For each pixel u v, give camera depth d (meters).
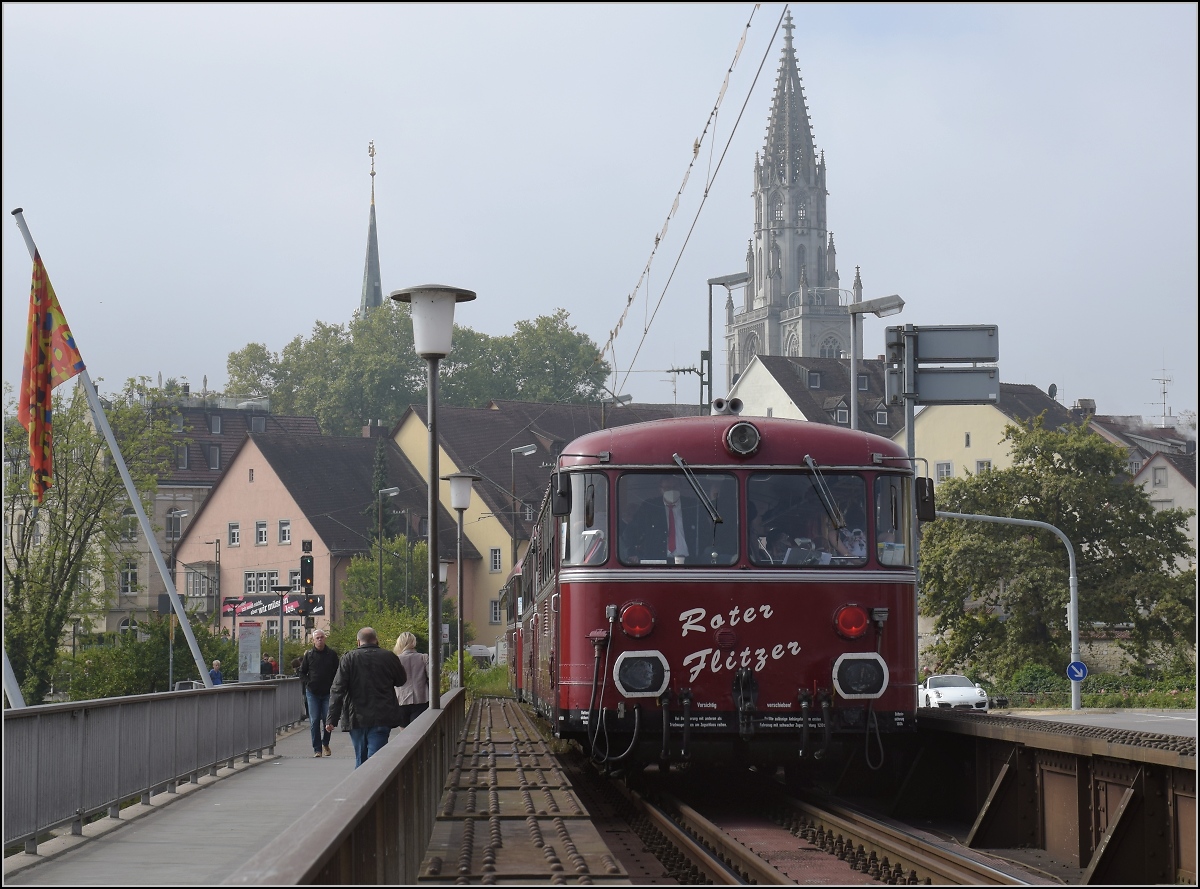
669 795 15.96
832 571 15.09
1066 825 12.19
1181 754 9.88
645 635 14.84
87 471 62.56
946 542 68.25
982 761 14.05
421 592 89.69
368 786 6.71
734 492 15.20
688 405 124.50
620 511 15.12
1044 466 69.12
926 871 10.91
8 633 60.94
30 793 12.22
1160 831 10.52
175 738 17.98
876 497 15.39
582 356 144.88
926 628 81.00
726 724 14.77
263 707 25.09
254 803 16.94
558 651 15.27
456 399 142.75
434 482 18.16
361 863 6.29
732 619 14.91
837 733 14.79
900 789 15.50
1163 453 99.12
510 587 44.44
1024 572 66.25
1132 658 72.25
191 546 111.06
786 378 114.31
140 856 12.41
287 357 153.25
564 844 9.17
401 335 146.50
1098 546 69.81
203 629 44.22
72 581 62.28
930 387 20.75
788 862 12.21
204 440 124.69
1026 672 64.88
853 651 14.99
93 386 32.66
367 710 17.77
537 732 22.91
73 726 13.50
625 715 14.73
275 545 105.50
